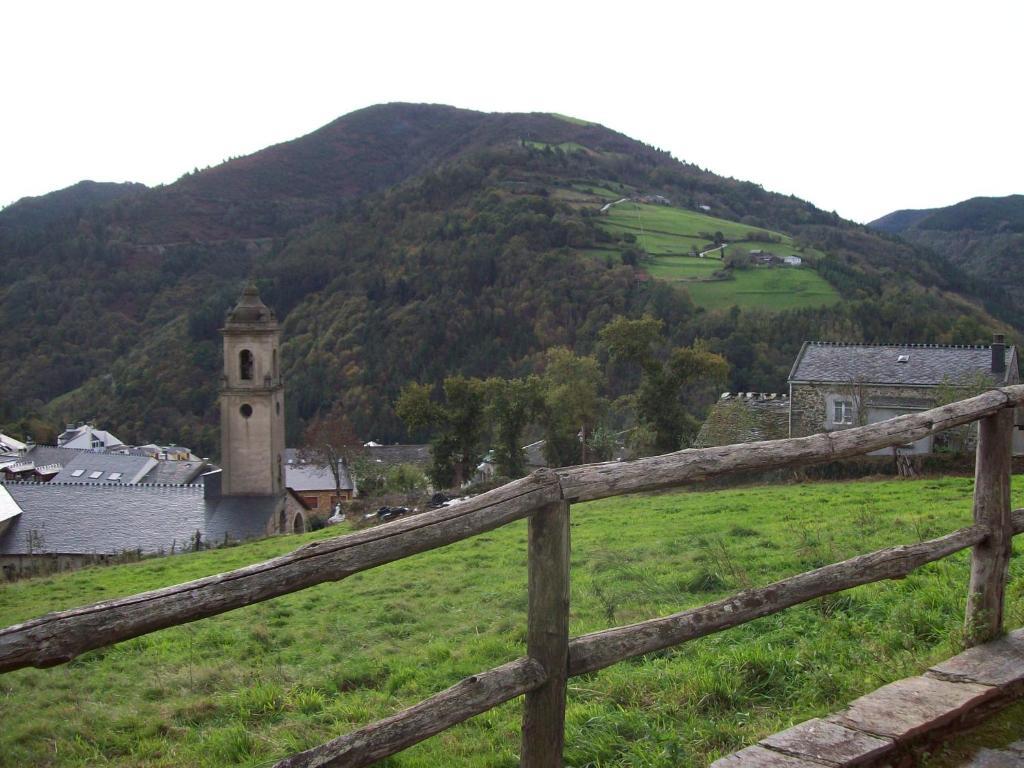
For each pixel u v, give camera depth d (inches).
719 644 259.4
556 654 128.7
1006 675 170.9
